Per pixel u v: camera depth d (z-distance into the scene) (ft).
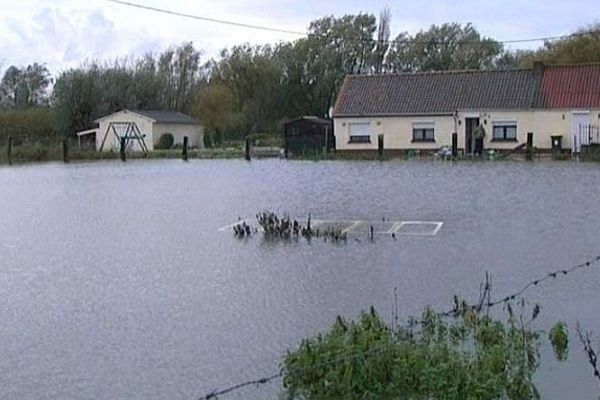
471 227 54.95
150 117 177.99
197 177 102.32
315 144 153.69
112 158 154.71
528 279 38.68
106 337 30.91
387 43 231.91
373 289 37.42
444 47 228.84
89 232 56.90
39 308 35.47
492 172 99.86
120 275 41.91
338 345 25.48
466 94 144.56
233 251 48.03
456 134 135.03
